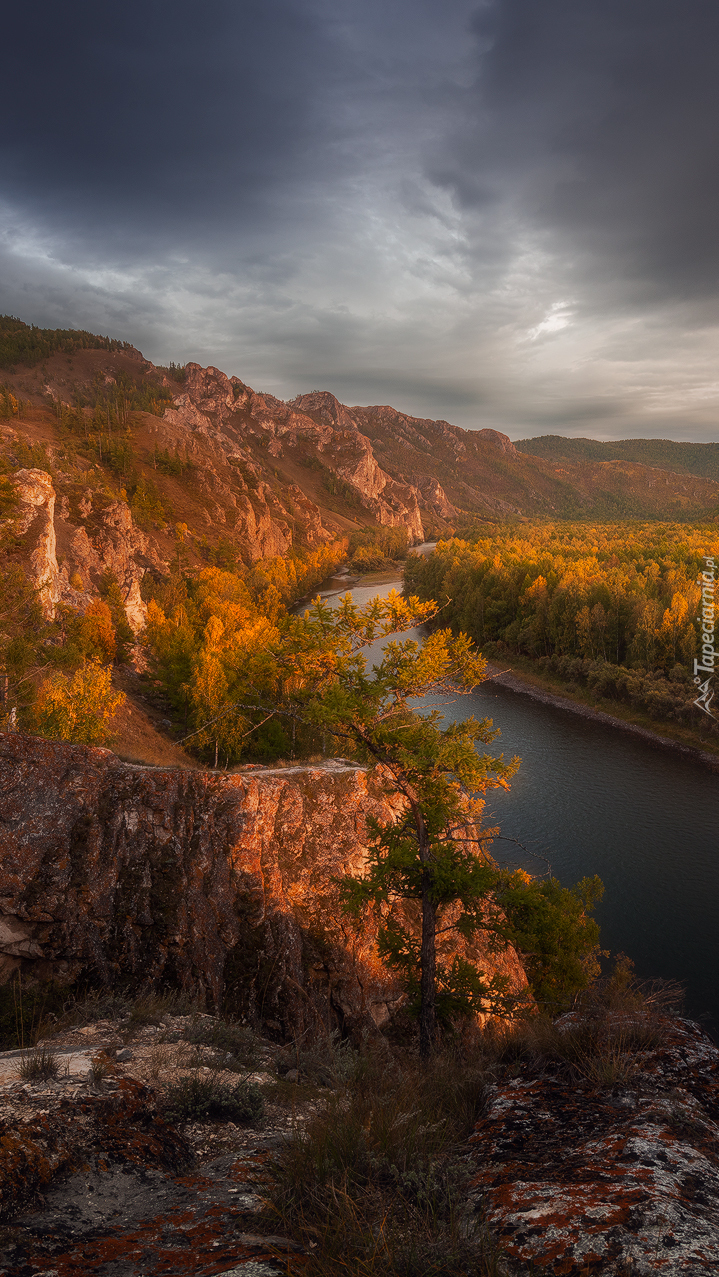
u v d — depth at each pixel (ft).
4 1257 7.34
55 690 99.81
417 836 44.11
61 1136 10.97
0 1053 18.17
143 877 50.34
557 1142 11.01
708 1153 10.00
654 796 180.34
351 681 46.80
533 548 636.48
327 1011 55.36
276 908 56.95
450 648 47.34
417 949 46.42
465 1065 18.25
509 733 234.58
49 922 43.86
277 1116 16.52
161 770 58.03
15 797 48.08
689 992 104.68
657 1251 6.64
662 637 267.59
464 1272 6.81
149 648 258.98
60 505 315.17
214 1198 9.69
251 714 142.20
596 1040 15.94
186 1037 25.00
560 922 70.90
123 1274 6.98
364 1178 9.74
